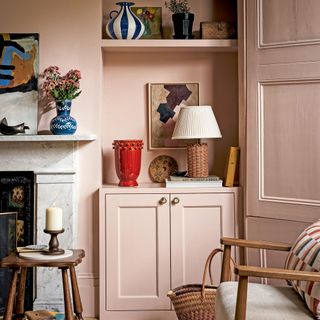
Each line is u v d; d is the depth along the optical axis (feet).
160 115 12.80
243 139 11.59
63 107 11.41
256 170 11.12
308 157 10.48
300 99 10.56
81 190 11.89
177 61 12.84
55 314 10.04
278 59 10.78
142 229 11.57
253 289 8.50
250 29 11.16
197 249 11.60
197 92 12.82
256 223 11.16
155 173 12.79
